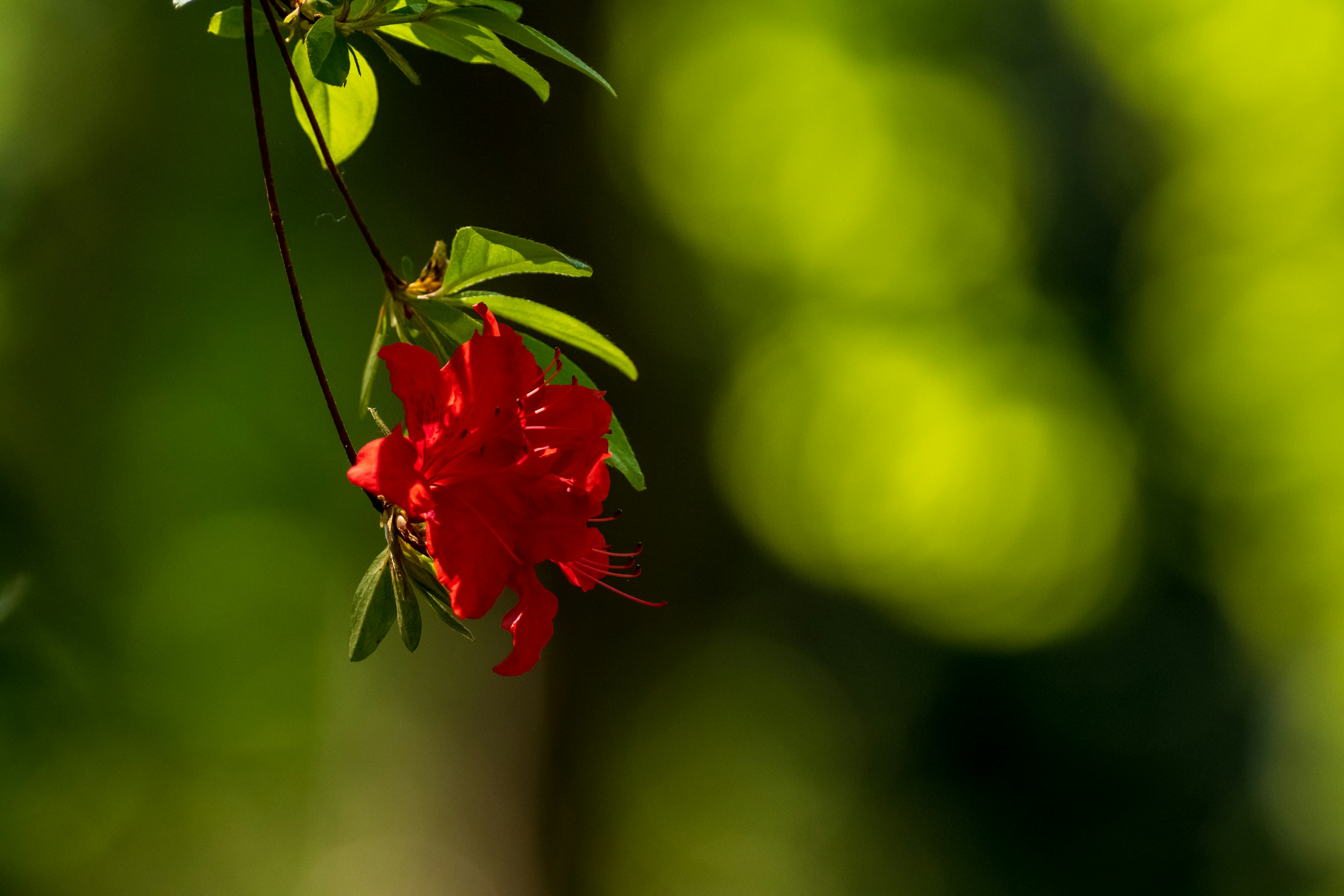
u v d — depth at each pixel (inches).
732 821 529.7
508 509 73.2
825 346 591.8
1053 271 601.9
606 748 340.5
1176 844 500.1
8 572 193.3
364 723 447.2
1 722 212.8
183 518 409.7
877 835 527.8
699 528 404.8
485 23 81.3
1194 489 584.7
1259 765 522.0
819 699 567.5
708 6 518.6
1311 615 567.2
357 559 440.5
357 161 383.6
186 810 400.5
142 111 397.7
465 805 349.7
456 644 361.4
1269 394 592.7
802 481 591.8
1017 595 581.3
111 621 349.1
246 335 412.2
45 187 378.9
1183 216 599.5
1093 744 524.1
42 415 360.5
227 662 423.2
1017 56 595.5
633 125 477.1
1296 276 600.1
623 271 358.3
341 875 435.5
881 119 579.2
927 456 613.6
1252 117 598.9
